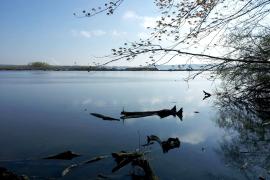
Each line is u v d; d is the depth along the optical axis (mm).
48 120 24125
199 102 37719
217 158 14539
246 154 15109
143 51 10203
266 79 24219
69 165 13242
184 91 53906
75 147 16234
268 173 12438
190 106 34406
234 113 27734
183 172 12648
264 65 16453
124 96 44406
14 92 48000
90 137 18641
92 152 15375
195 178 12000
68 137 18484
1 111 28594
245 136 19078
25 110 29375
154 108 32625
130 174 12125
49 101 36906
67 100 38219
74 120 24281
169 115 27578
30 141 17422
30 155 14719
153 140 17750
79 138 18297
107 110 30531
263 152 15289
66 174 12133
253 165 13438
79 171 12477
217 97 39156
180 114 27297
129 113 26891
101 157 14078
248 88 26375
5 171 10984
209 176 12234
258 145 16734
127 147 16375
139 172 12305
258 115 25625
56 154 14852
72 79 99000
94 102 36688
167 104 36156
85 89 55906
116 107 32844
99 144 17016
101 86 65312
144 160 12719
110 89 57062
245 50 16547
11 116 25781
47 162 13695
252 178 11945
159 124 23312
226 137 19016
